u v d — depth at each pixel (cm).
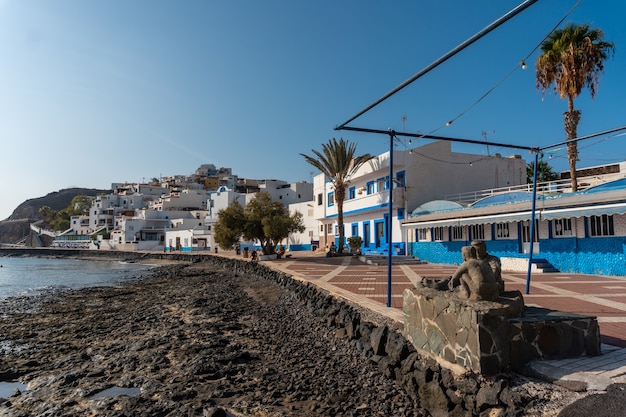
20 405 828
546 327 640
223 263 4778
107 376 984
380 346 910
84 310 2128
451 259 2762
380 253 3572
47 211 15250
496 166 3500
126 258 7644
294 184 7094
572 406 493
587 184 2394
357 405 746
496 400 561
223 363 1027
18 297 2706
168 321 1648
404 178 3281
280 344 1216
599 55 2098
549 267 2095
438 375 693
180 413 731
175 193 10788
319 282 1861
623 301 1148
